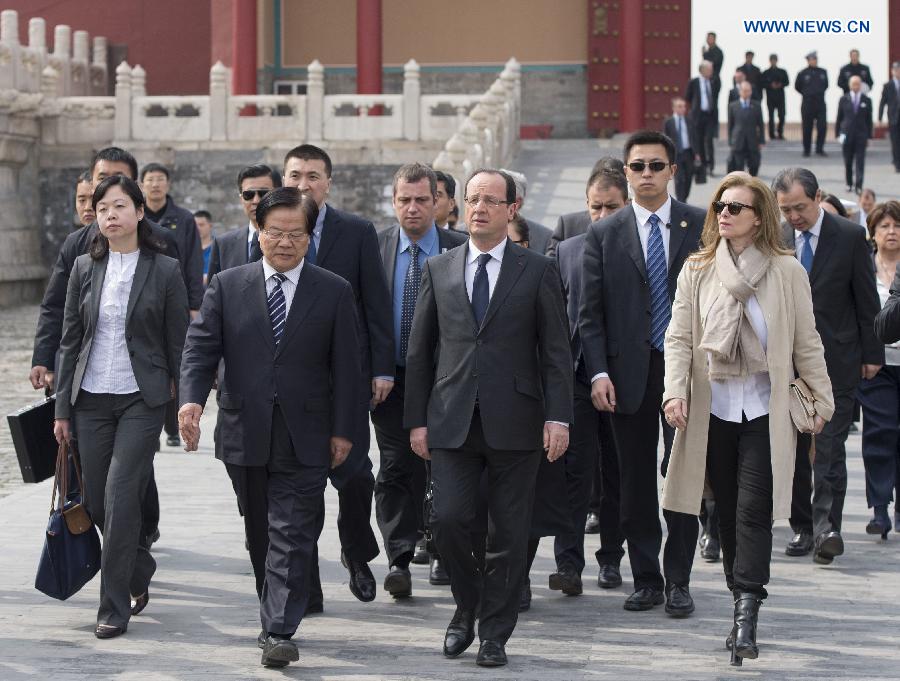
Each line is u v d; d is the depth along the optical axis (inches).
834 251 501.4
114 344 413.4
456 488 378.3
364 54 1892.2
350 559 445.4
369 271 443.2
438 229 473.4
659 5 2055.9
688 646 390.3
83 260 421.1
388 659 378.6
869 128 1466.5
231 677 362.3
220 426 389.1
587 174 1546.5
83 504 416.5
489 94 1414.9
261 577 398.0
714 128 1576.0
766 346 376.5
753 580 371.2
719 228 382.0
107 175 493.0
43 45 1708.9
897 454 544.4
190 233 603.2
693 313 388.5
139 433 408.2
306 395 384.8
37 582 411.2
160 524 563.5
